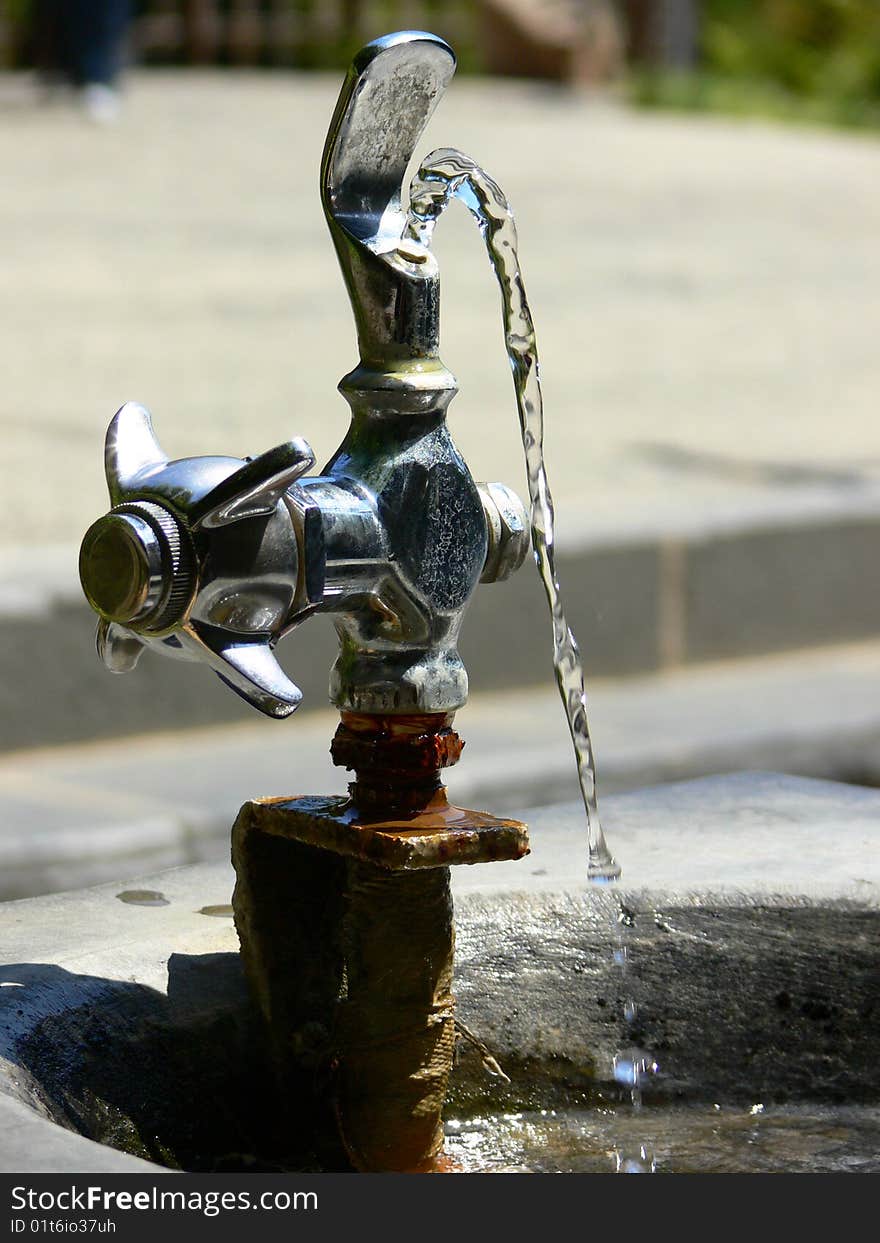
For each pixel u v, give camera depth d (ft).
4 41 92.07
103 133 73.61
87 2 76.48
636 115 91.09
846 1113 9.44
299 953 8.43
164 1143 8.10
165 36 100.22
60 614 23.06
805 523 29.25
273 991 8.39
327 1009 8.45
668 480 30.96
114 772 22.26
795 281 51.62
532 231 57.36
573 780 22.68
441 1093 8.35
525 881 9.70
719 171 73.00
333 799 8.32
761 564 28.86
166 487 7.07
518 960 9.40
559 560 26.84
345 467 7.72
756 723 25.07
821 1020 9.66
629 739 23.98
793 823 10.96
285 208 59.16
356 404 7.72
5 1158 6.28
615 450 32.91
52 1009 8.00
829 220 62.18
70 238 52.60
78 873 19.22
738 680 27.94
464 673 8.00
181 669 24.00
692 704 26.30
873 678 28.12
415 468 7.70
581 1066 9.43
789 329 45.29
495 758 22.48
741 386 38.96
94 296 44.93
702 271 52.31
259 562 7.09
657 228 58.95
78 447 30.91
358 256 7.58
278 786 21.66
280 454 6.79
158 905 9.46
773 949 9.66
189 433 31.19
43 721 23.07
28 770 22.34
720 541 28.35
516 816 11.16
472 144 75.56
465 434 33.45
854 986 9.66
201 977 8.61
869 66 107.96
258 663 7.14
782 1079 9.57
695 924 9.62
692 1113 9.43
